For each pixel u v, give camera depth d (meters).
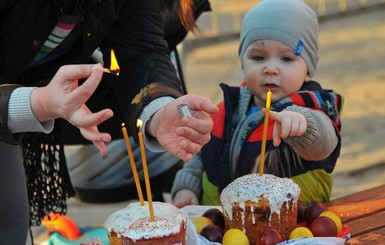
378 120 6.51
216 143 3.39
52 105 2.24
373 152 5.86
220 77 8.13
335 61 8.36
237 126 3.37
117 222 2.35
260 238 2.43
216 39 9.79
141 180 4.10
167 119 2.52
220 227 2.70
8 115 2.31
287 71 3.29
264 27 3.31
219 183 3.36
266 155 3.25
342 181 5.41
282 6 3.33
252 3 11.42
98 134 2.23
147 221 2.31
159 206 2.40
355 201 3.00
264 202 2.51
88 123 2.20
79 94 2.18
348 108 6.84
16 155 2.88
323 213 2.67
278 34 3.28
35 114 2.30
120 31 2.88
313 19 3.43
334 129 3.14
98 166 4.27
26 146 3.28
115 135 3.54
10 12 2.57
